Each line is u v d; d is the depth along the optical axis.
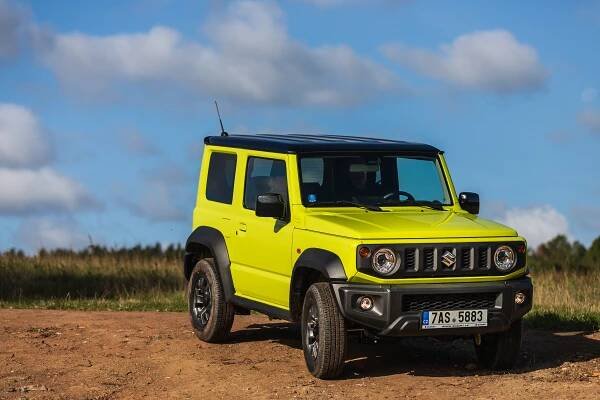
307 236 9.64
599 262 23.11
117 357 10.73
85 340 11.74
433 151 10.62
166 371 10.04
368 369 9.99
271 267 10.28
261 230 10.46
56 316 13.73
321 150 10.19
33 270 20.16
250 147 10.95
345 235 9.14
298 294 9.80
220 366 10.19
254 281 10.61
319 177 10.12
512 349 9.74
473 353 11.01
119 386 9.43
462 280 9.20
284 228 10.05
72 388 9.34
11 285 18.77
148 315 14.00
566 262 23.11
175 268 21.45
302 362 10.38
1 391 9.21
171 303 15.66
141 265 21.70
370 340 9.65
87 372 10.01
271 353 10.92
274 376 9.66
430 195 10.44
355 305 9.02
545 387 8.89
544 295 15.42
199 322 11.73
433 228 9.25
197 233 11.70
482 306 9.27
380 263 8.98
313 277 9.78
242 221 10.85
